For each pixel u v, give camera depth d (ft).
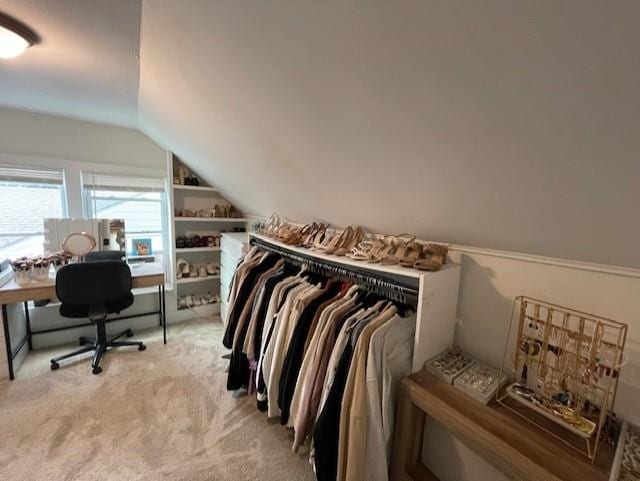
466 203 3.41
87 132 8.65
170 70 4.44
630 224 2.43
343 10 2.14
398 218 4.60
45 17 3.34
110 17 3.33
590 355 2.89
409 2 1.86
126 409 5.93
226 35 3.05
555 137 2.15
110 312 7.65
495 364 3.92
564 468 2.48
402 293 4.29
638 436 2.79
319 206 5.93
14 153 7.68
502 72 1.95
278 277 5.73
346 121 3.26
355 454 3.30
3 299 6.50
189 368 7.52
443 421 3.18
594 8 1.43
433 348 4.00
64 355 7.62
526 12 1.60
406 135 2.95
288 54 2.85
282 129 4.20
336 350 3.77
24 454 4.79
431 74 2.23
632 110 1.73
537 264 3.48
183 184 10.37
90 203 8.96
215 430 5.44
